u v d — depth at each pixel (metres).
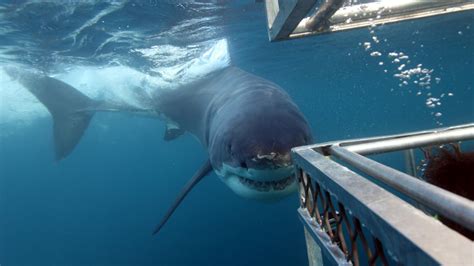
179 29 10.66
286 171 4.77
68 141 10.80
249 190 5.40
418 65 30.61
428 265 0.55
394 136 1.69
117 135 68.88
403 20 2.85
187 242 29.95
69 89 10.92
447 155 1.19
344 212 1.05
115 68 12.98
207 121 7.57
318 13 2.46
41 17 8.81
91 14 8.91
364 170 1.19
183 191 7.02
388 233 0.69
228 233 28.38
